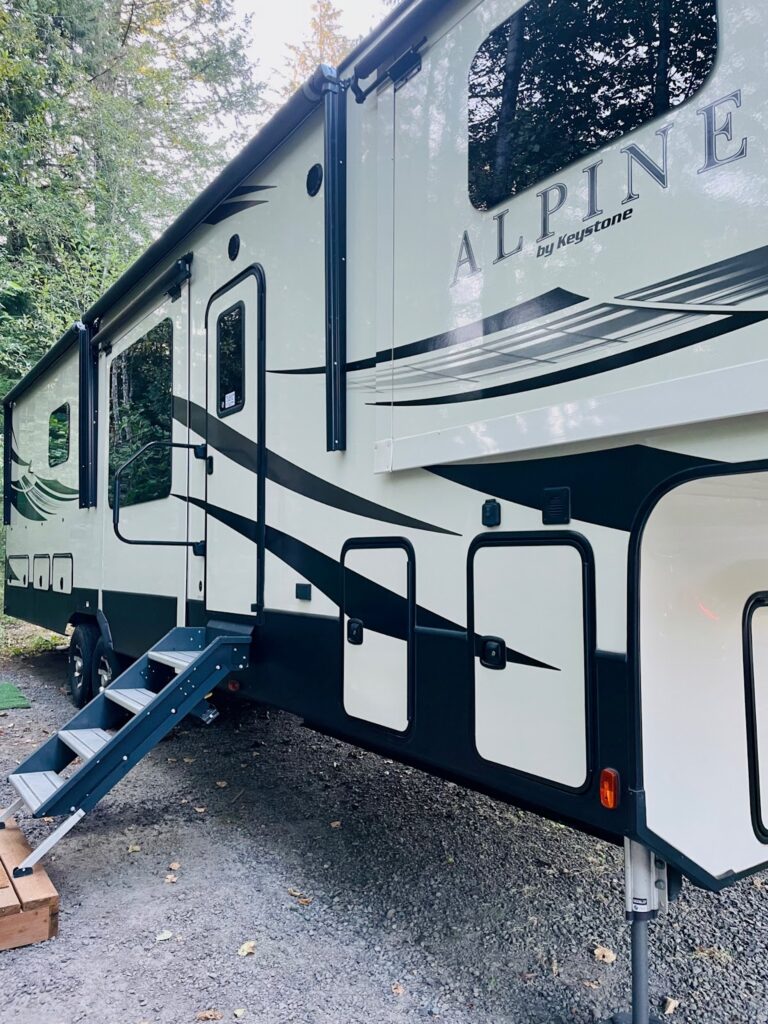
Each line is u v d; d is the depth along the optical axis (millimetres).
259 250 3113
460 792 3732
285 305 2926
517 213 1897
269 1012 2008
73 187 13422
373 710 2383
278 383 2959
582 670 1716
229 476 3330
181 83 16312
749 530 1865
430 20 2186
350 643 2496
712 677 1794
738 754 1850
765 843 1892
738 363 1428
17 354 11086
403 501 2277
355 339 2504
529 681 1841
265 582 3027
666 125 1563
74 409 5523
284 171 2949
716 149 1473
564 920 2516
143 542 3592
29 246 12266
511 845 3111
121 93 15547
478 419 1999
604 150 1687
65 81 13617
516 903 2629
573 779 1729
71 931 2426
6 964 2227
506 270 1925
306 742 4590
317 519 2703
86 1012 2000
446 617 2102
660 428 1555
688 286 1515
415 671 2209
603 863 2949
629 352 1625
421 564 2201
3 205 11773
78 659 5578
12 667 7469
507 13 1934
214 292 3486
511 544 1899
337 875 2834
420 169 2211
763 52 1401
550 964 2248
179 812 3467
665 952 2318
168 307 3986
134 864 2922
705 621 1790
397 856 3004
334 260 2564
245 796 3676
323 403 2684
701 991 2113
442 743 2100
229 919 2504
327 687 2615
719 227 1467
